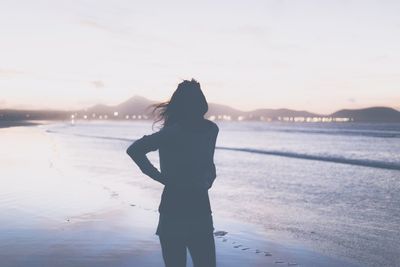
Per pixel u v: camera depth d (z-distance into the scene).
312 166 22.14
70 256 5.01
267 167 21.05
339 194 12.73
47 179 12.66
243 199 11.15
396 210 10.08
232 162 23.84
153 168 2.29
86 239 5.80
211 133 2.43
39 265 4.65
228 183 14.66
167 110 2.42
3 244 5.51
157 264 4.73
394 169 21.19
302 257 5.62
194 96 2.37
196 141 2.34
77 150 29.09
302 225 8.02
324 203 10.98
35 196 9.58
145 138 2.28
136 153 2.25
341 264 5.44
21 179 12.60
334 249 6.24
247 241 6.33
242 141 59.38
